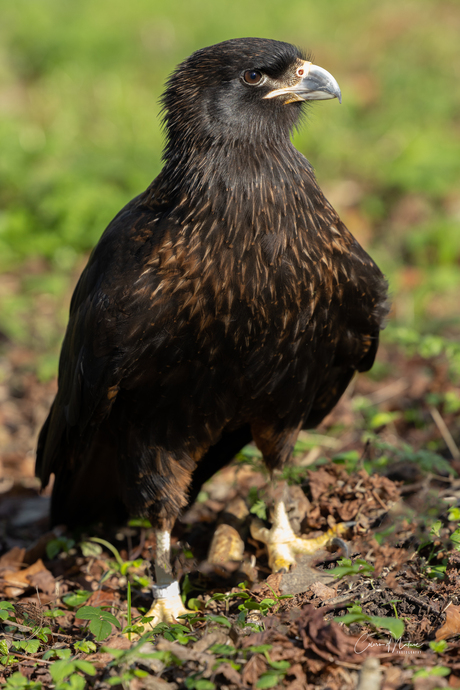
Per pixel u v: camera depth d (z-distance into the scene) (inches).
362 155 721.6
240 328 250.5
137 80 888.9
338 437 406.3
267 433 294.5
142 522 331.0
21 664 231.3
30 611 259.1
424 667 201.6
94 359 262.1
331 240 259.3
